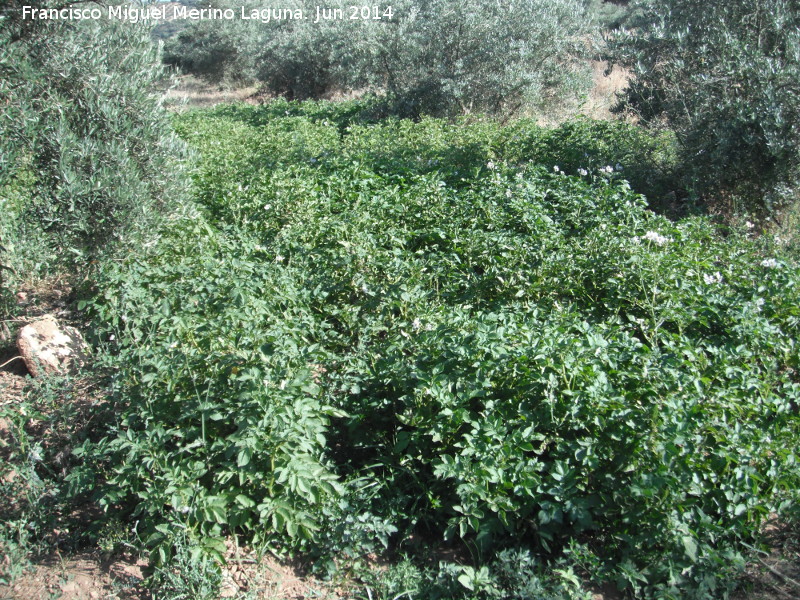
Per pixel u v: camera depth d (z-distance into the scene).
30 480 3.71
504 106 14.75
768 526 3.70
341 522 3.49
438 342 4.17
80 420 4.31
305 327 4.78
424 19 16.11
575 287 5.57
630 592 3.25
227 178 8.77
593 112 13.87
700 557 3.21
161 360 3.93
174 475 3.41
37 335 5.11
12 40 5.25
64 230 5.38
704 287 5.35
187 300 4.86
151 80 5.97
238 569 3.43
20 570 3.42
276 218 7.35
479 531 3.44
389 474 4.02
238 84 29.98
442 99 15.12
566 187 7.54
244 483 3.53
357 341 5.12
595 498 3.40
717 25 8.02
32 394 4.52
